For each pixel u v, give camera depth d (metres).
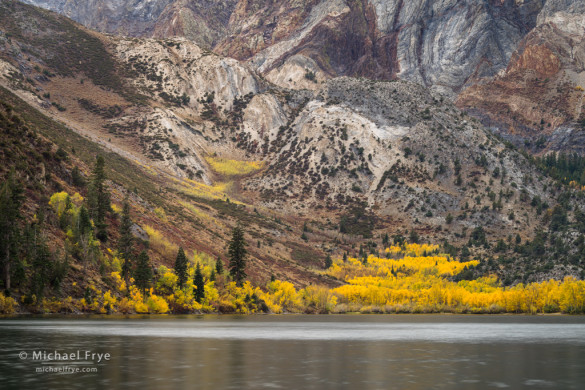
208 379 47.19
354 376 49.72
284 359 59.84
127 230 117.69
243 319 127.50
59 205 111.50
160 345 68.44
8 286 88.44
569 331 105.88
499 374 51.81
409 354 65.81
